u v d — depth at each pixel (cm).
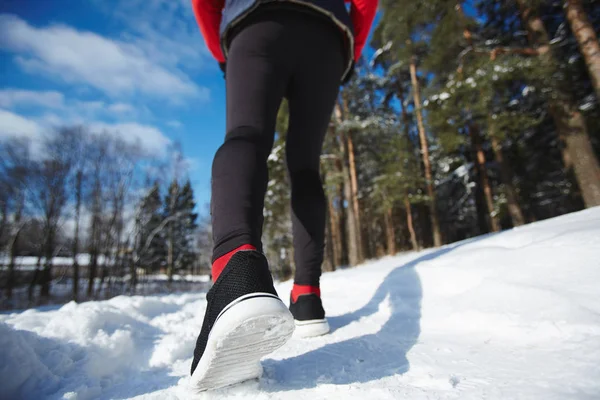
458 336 87
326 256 1323
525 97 1003
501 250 141
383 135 1489
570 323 76
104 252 1753
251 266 52
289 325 48
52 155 1709
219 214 62
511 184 987
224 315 46
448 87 834
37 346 75
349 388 56
